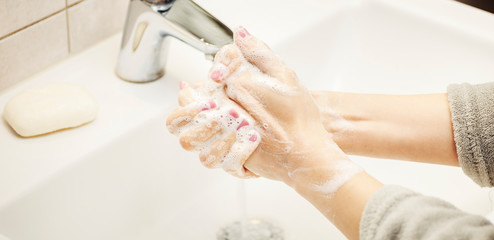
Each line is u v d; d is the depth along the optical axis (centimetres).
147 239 70
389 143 61
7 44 63
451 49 83
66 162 58
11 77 65
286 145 51
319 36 87
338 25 90
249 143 51
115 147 62
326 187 49
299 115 51
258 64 52
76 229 62
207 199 77
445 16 84
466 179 77
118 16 77
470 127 57
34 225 57
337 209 48
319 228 74
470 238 41
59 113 60
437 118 60
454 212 43
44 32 66
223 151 52
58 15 67
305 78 88
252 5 86
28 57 66
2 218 54
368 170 81
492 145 56
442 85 84
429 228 42
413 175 79
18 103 60
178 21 62
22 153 58
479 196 75
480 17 84
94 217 64
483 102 57
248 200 77
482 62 81
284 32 81
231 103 53
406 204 44
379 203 45
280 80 51
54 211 59
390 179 80
